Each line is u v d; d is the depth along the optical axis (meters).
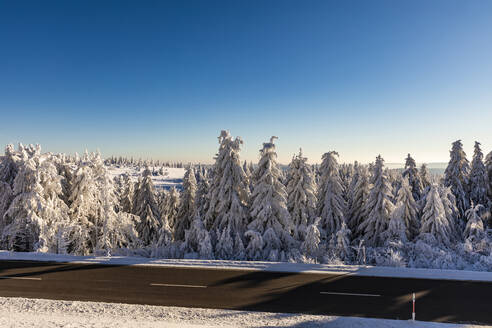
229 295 12.25
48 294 12.38
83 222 22.66
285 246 20.67
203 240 19.75
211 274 14.26
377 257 19.66
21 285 13.13
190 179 29.94
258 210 21.30
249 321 10.41
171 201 35.47
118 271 14.62
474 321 10.32
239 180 21.61
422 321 10.30
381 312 10.95
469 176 28.88
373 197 24.62
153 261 15.95
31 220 19.33
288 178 25.72
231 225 21.00
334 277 13.83
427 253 19.72
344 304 11.51
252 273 14.35
